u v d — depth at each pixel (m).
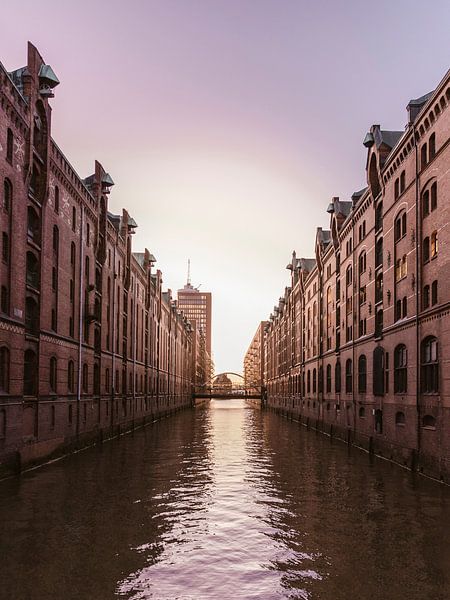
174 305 88.38
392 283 28.84
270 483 21.42
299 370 65.38
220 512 16.47
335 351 44.06
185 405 108.25
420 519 15.62
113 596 9.98
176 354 91.19
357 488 20.30
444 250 21.73
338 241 44.22
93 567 11.51
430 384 23.39
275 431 49.94
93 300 35.88
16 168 22.86
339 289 44.28
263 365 126.69
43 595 10.00
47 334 26.72
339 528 14.70
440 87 21.81
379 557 12.27
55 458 27.61
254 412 99.00
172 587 10.45
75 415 31.39
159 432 47.59
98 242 37.19
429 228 23.92
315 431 50.00
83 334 33.69
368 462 27.73
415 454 24.36
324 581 10.82
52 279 27.86
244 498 18.52
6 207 22.27
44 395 26.14
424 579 10.92
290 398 73.19
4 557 12.10
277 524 15.10
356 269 37.50
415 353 24.75
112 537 13.69
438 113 22.59
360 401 35.53
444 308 21.48
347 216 42.44
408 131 25.69
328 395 47.03
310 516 16.02
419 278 24.59
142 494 18.97
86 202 34.16
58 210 28.73
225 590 10.32
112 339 41.16
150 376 61.28
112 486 20.36
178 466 25.89
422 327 24.06
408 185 26.50
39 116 26.08
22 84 24.28
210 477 22.73
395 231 28.75
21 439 23.14
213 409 115.75
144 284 57.38
